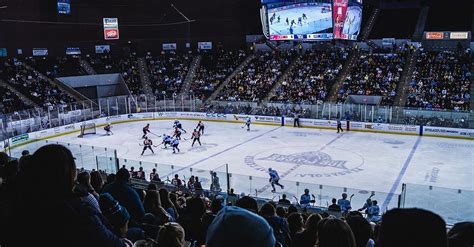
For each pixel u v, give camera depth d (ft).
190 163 84.84
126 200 19.19
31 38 153.89
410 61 142.20
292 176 75.31
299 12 140.67
